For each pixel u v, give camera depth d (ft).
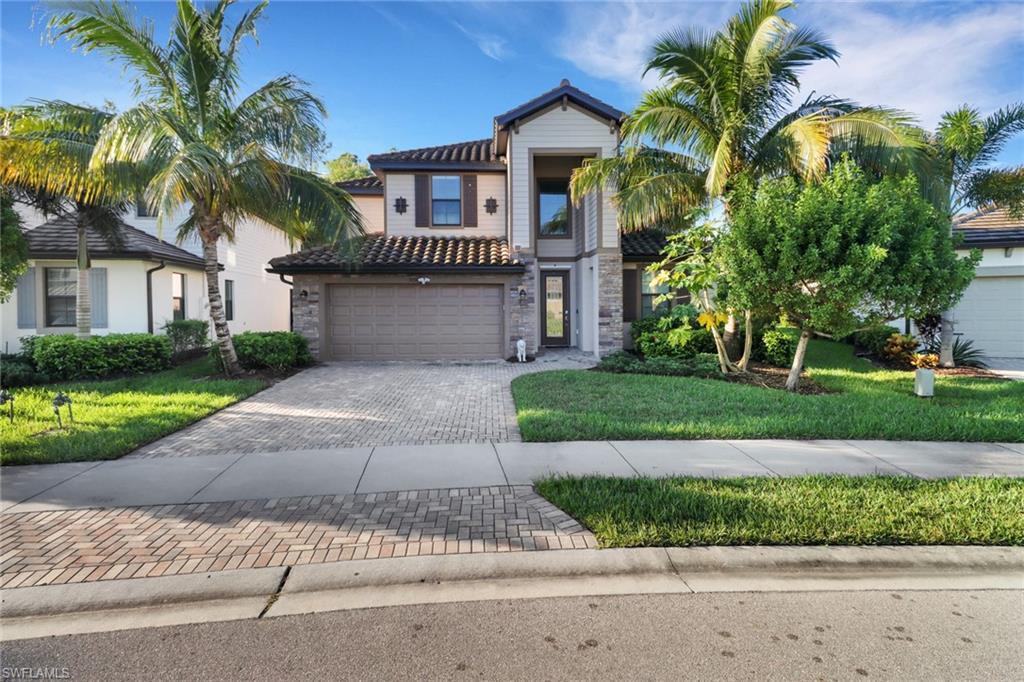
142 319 50.49
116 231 45.80
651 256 52.85
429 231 56.44
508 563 12.46
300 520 14.74
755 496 15.60
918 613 10.66
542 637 9.91
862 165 36.32
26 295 49.19
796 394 30.66
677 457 19.85
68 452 20.22
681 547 13.05
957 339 47.96
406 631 10.14
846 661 9.20
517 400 29.45
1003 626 10.21
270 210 38.68
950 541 13.26
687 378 35.50
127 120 29.78
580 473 18.13
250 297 70.44
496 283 48.70
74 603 11.10
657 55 37.04
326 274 47.52
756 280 29.68
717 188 35.60
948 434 22.20
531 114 47.96
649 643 9.71
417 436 23.47
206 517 14.98
